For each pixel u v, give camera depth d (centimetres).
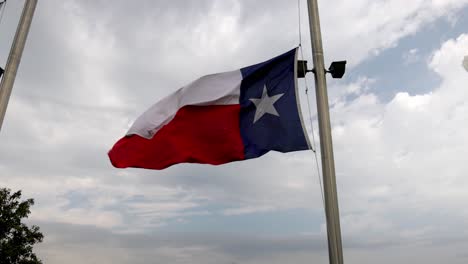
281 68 988
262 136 951
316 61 921
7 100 884
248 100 1000
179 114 1046
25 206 2622
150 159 1059
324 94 890
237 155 975
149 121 1069
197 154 1012
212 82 1043
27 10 967
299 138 905
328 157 825
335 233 761
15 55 920
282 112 941
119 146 1105
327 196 793
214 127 1008
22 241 2570
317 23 951
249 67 1030
